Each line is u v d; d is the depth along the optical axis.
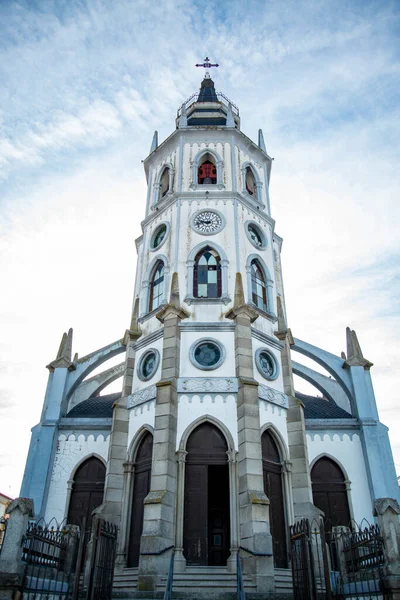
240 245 27.59
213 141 32.19
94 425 26.69
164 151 33.50
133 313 27.67
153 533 18.52
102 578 13.98
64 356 28.83
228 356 23.52
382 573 12.27
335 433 27.14
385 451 26.25
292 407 24.08
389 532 12.39
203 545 19.38
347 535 15.20
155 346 24.83
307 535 14.25
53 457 25.89
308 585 13.78
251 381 22.41
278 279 34.31
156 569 17.77
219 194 29.36
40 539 12.94
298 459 22.72
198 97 41.97
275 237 35.59
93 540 13.40
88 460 26.11
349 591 13.88
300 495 21.94
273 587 17.88
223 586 17.84
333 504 25.44
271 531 20.59
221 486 25.34
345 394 30.38
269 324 26.45
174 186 30.58
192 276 26.42
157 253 28.61
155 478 20.08
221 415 21.88
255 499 19.23
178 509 19.67
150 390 23.39
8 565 11.68
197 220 28.36
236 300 25.12
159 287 27.52
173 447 20.91
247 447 20.62
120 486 22.25
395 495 25.14
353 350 29.75
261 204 31.27
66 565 14.30
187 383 22.62
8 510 12.35
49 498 24.88
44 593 12.60
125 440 23.36
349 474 25.97
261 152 33.75
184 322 24.52
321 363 29.97
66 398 28.08
